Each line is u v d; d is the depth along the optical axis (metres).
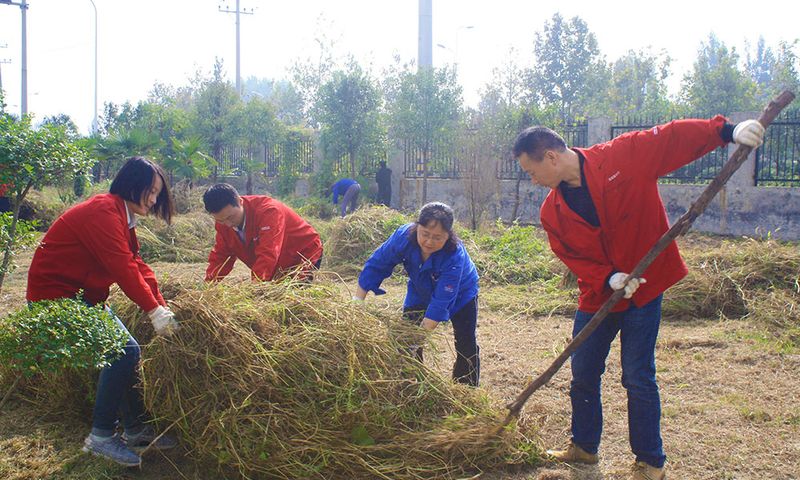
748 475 3.62
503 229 12.70
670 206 14.08
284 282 4.06
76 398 4.06
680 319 7.09
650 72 31.92
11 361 3.80
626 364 3.47
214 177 22.14
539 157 3.29
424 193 17.22
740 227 13.32
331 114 18.92
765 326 6.48
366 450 3.43
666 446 3.96
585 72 33.12
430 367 3.90
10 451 3.62
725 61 24.72
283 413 3.42
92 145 16.34
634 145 3.26
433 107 17.50
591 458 3.76
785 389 4.85
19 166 5.25
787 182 13.46
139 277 3.55
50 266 3.62
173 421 3.59
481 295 8.19
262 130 21.72
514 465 3.69
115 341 3.38
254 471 3.43
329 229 11.64
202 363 3.51
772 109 2.95
